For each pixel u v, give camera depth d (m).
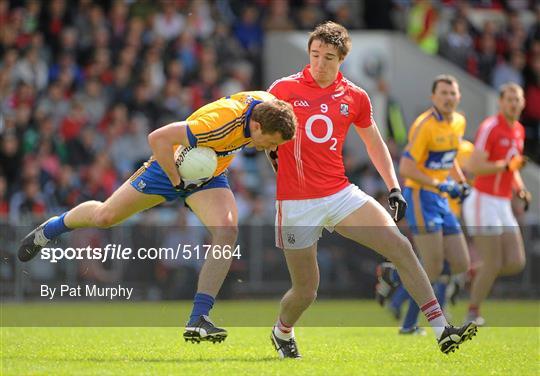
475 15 82.12
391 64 72.44
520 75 76.94
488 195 41.12
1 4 69.12
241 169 67.31
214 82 69.12
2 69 64.88
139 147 64.69
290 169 25.08
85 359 25.19
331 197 25.00
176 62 68.00
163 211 59.38
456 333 24.84
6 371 22.25
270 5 75.50
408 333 34.97
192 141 24.42
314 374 22.22
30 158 60.78
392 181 26.17
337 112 25.27
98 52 67.75
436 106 36.25
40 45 67.06
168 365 23.67
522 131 42.06
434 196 35.72
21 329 35.94
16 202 58.84
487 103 72.81
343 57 25.23
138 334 33.91
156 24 71.44
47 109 64.50
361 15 77.31
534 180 69.56
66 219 28.27
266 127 23.86
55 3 69.25
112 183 61.25
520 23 79.50
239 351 27.95
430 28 75.44
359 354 27.27
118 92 66.62
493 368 24.00
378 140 26.33
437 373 22.78
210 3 74.94
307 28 75.00
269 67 72.75
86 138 63.69
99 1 73.75
